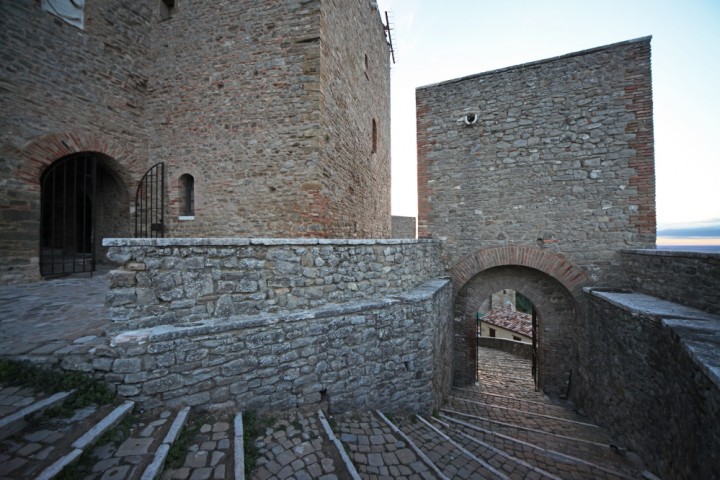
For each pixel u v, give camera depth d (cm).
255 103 632
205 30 672
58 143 586
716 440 225
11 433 199
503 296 1869
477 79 677
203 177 668
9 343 276
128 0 689
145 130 717
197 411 279
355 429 342
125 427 237
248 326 307
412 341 440
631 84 571
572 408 568
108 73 658
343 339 371
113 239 262
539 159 629
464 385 690
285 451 268
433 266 648
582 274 589
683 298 402
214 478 212
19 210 534
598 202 587
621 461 380
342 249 395
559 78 617
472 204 677
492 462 350
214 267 304
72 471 185
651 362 349
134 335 259
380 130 1130
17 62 539
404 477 275
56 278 581
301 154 604
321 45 602
